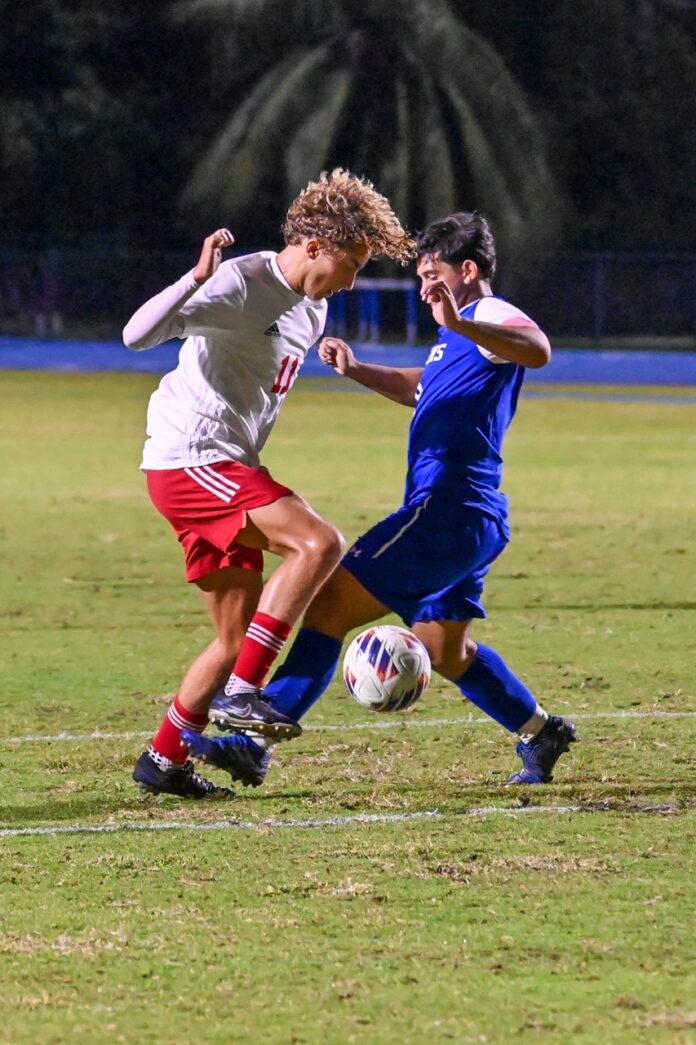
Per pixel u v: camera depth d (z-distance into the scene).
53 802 14.59
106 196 125.75
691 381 91.44
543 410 70.25
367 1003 9.80
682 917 11.27
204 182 123.75
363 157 125.88
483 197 126.25
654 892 11.83
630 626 24.20
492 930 11.03
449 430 14.53
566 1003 9.78
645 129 127.94
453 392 14.57
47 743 17.00
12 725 17.88
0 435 56.25
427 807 14.37
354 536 32.53
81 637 23.56
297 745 16.92
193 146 125.00
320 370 97.94
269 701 14.12
